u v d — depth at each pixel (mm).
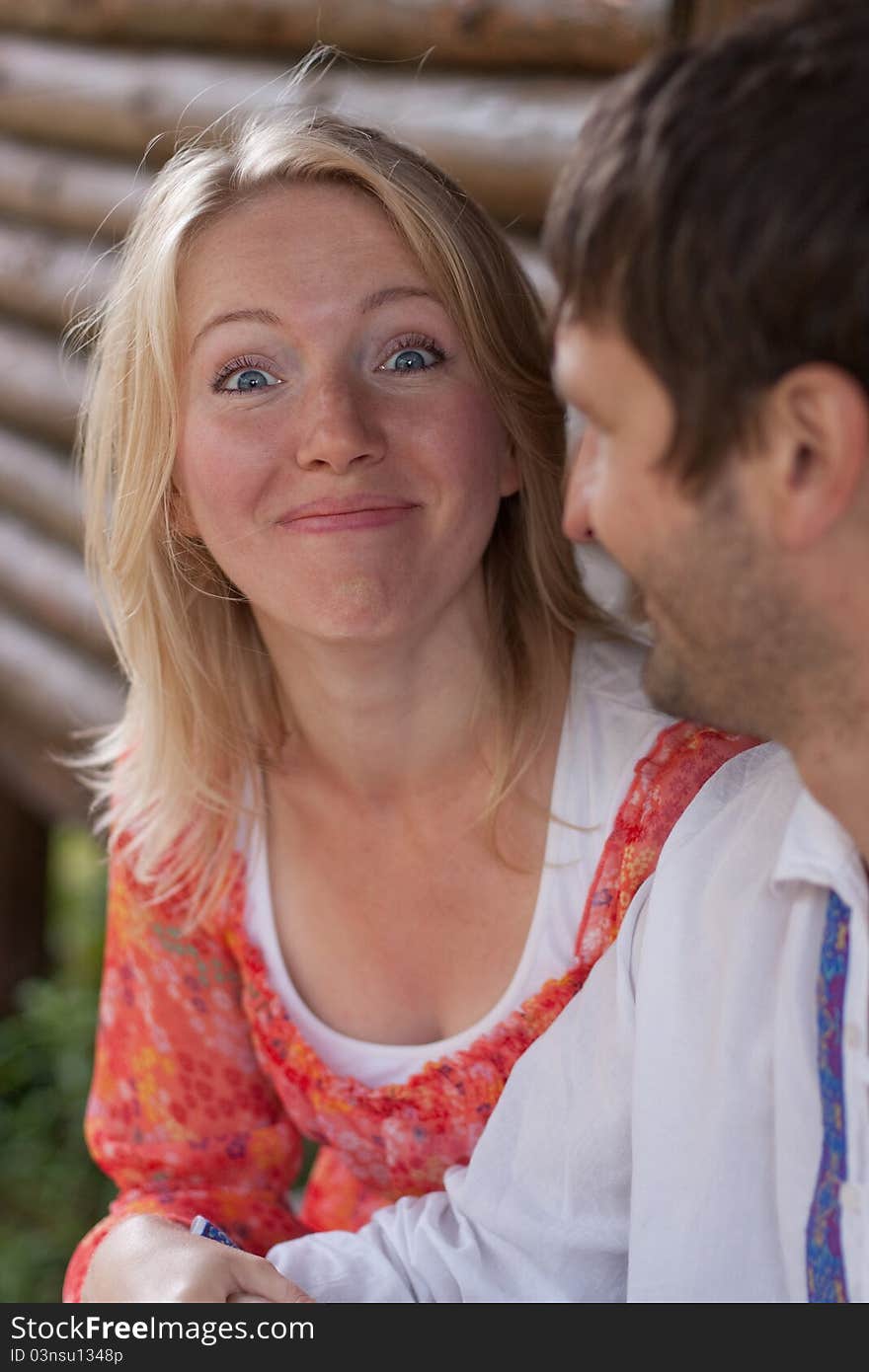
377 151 2027
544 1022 2102
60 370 5488
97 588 2445
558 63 3502
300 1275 2070
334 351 1966
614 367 1354
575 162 1367
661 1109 1812
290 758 2314
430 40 3789
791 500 1303
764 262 1238
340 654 2080
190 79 4766
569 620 2207
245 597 2305
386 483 1974
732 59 1259
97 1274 2141
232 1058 2486
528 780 2152
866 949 1555
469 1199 2047
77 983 6566
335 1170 2641
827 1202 1593
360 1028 2291
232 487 2014
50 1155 5789
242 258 1984
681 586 1403
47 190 5441
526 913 2164
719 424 1307
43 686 5688
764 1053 1717
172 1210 2363
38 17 5605
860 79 1218
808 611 1354
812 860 1593
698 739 2053
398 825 2215
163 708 2369
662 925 1846
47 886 6758
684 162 1257
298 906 2340
